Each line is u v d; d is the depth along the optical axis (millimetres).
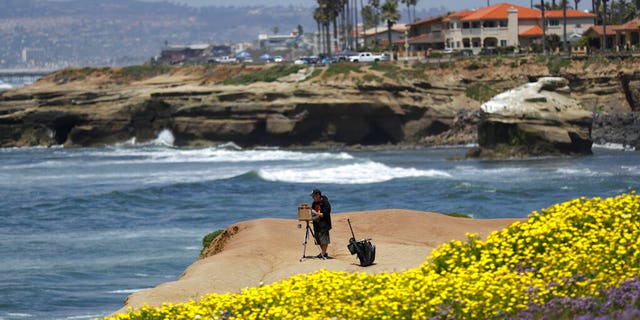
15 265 72562
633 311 23594
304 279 35219
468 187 118625
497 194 113812
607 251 31812
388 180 130875
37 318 53719
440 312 27656
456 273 34125
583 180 126438
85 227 95812
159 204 113500
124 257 75188
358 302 31172
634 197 40250
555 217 39000
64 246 82062
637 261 30672
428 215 63438
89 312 55062
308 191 122375
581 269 30500
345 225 60531
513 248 36000
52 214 106375
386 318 28250
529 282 29859
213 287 41250
